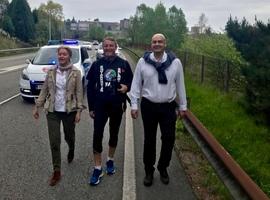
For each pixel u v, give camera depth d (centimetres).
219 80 791
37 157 345
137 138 419
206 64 904
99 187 278
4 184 280
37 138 412
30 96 636
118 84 289
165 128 282
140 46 3278
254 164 342
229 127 475
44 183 284
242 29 729
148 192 271
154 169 293
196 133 335
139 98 283
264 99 502
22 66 1427
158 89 274
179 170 317
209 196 265
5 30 3941
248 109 553
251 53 536
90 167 322
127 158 346
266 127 502
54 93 295
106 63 290
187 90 771
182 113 285
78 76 299
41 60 688
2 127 460
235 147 391
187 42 1583
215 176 292
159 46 268
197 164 331
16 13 4203
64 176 299
